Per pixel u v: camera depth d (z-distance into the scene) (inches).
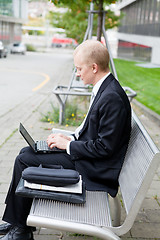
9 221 91.0
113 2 294.8
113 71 245.3
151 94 402.0
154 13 995.3
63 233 104.0
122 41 1615.4
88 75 89.0
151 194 133.7
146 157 71.9
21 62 1144.2
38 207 75.5
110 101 82.5
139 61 1105.4
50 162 94.0
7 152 181.8
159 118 260.7
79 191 77.0
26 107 321.4
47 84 546.3
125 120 83.4
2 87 493.4
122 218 112.8
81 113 279.7
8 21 1973.4
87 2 304.2
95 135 86.7
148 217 115.0
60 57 1678.2
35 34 3878.0
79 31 519.5
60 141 92.9
